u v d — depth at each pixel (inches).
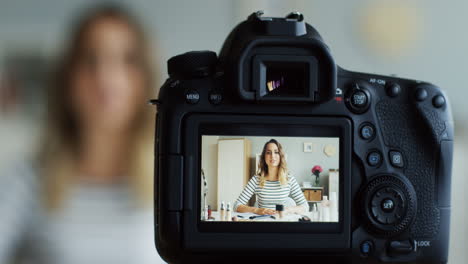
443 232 28.4
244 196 26.5
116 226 47.5
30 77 51.7
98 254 47.2
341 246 26.9
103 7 49.7
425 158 28.1
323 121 27.0
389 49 51.7
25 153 48.9
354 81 27.6
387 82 28.0
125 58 49.4
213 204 26.4
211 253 26.6
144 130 49.7
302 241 26.6
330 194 27.0
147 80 50.1
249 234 26.4
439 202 28.3
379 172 27.5
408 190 27.5
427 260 28.2
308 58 26.4
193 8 51.5
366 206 27.1
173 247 26.4
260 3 50.8
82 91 48.9
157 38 50.9
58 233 47.0
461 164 48.2
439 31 52.0
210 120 26.4
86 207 47.8
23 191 47.3
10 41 53.0
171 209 26.1
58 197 47.6
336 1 51.3
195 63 27.0
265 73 26.5
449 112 28.6
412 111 28.0
